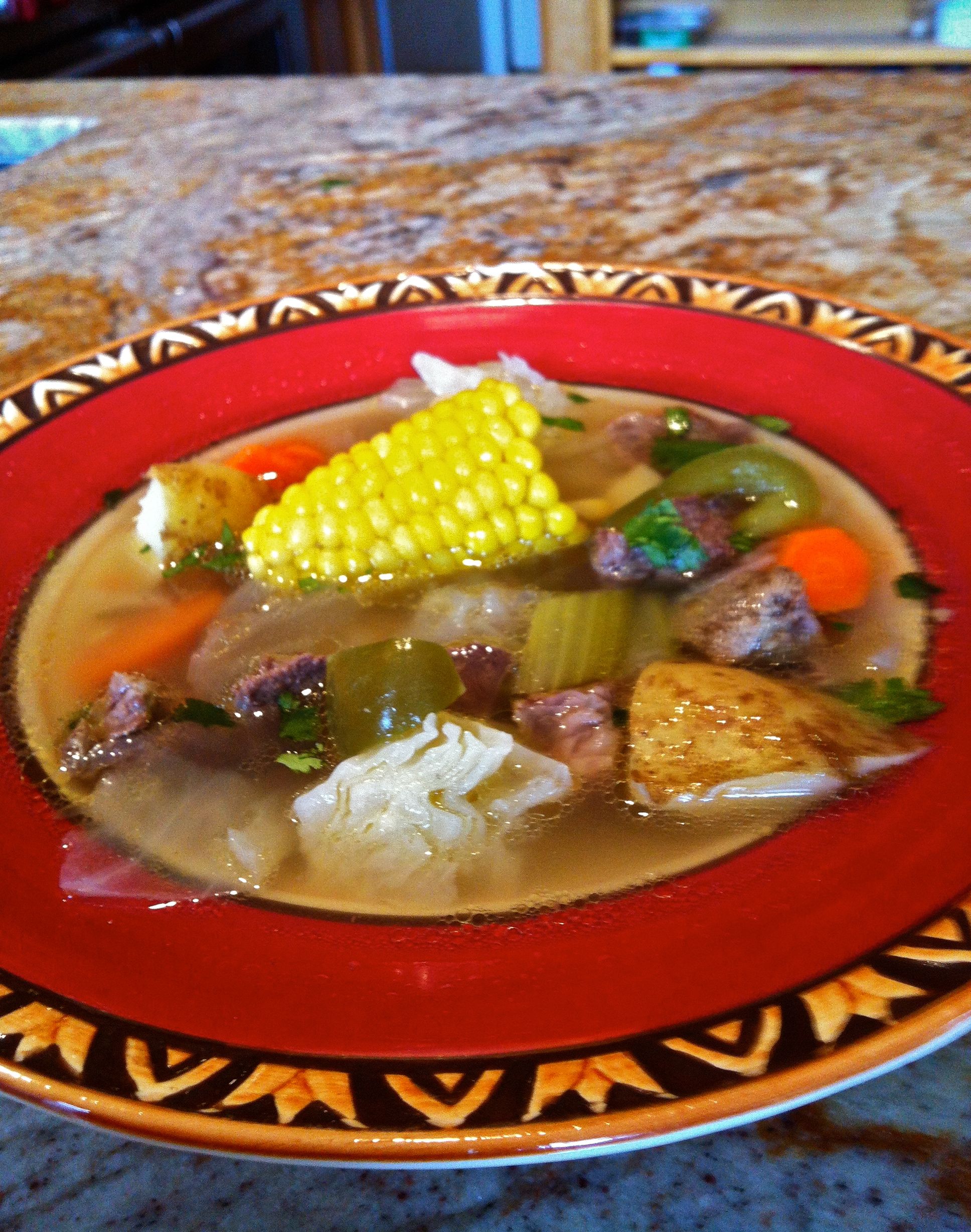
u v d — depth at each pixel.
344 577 0.28
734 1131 0.17
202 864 0.20
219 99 0.65
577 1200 0.17
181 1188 0.17
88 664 0.26
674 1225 0.16
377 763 0.21
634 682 0.24
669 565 0.26
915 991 0.15
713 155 0.50
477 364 0.34
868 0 1.13
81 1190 0.17
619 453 0.31
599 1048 0.15
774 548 0.26
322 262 0.43
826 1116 0.17
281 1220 0.17
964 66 1.06
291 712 0.24
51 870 0.20
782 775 0.20
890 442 0.29
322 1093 0.15
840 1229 0.16
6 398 0.31
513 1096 0.15
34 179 0.55
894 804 0.19
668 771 0.21
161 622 0.27
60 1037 0.16
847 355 0.31
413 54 1.34
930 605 0.24
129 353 0.34
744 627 0.24
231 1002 0.17
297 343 0.34
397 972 0.17
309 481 0.28
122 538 0.29
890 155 0.49
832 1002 0.15
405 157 0.54
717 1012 0.15
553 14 1.11
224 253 0.45
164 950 0.18
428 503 0.27
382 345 0.35
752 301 0.34
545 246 0.43
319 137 0.57
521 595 0.27
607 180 0.49
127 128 0.61
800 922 0.17
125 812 0.21
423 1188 0.17
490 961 0.18
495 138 0.55
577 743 0.22
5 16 0.80
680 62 1.12
